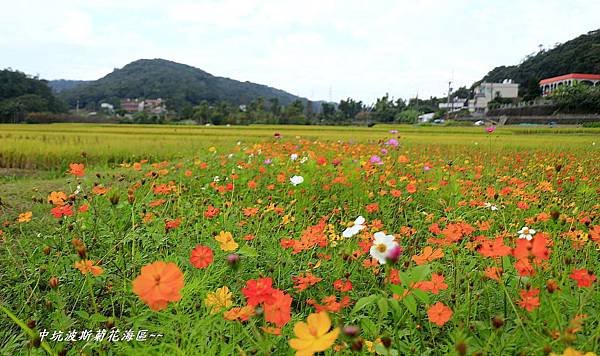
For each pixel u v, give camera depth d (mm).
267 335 1611
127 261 2693
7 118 54531
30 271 2773
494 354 1574
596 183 5215
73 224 3242
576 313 1713
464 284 2205
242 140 17125
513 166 7305
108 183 5703
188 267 2424
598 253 2695
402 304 2080
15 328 2334
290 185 4766
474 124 50031
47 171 11742
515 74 95688
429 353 1771
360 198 4430
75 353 1878
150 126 40969
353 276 2490
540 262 2082
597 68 76375
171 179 5711
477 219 3688
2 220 4223
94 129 33031
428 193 4812
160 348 1634
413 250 2707
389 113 75750
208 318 1744
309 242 2402
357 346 1215
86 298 2475
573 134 25375
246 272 2596
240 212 3596
